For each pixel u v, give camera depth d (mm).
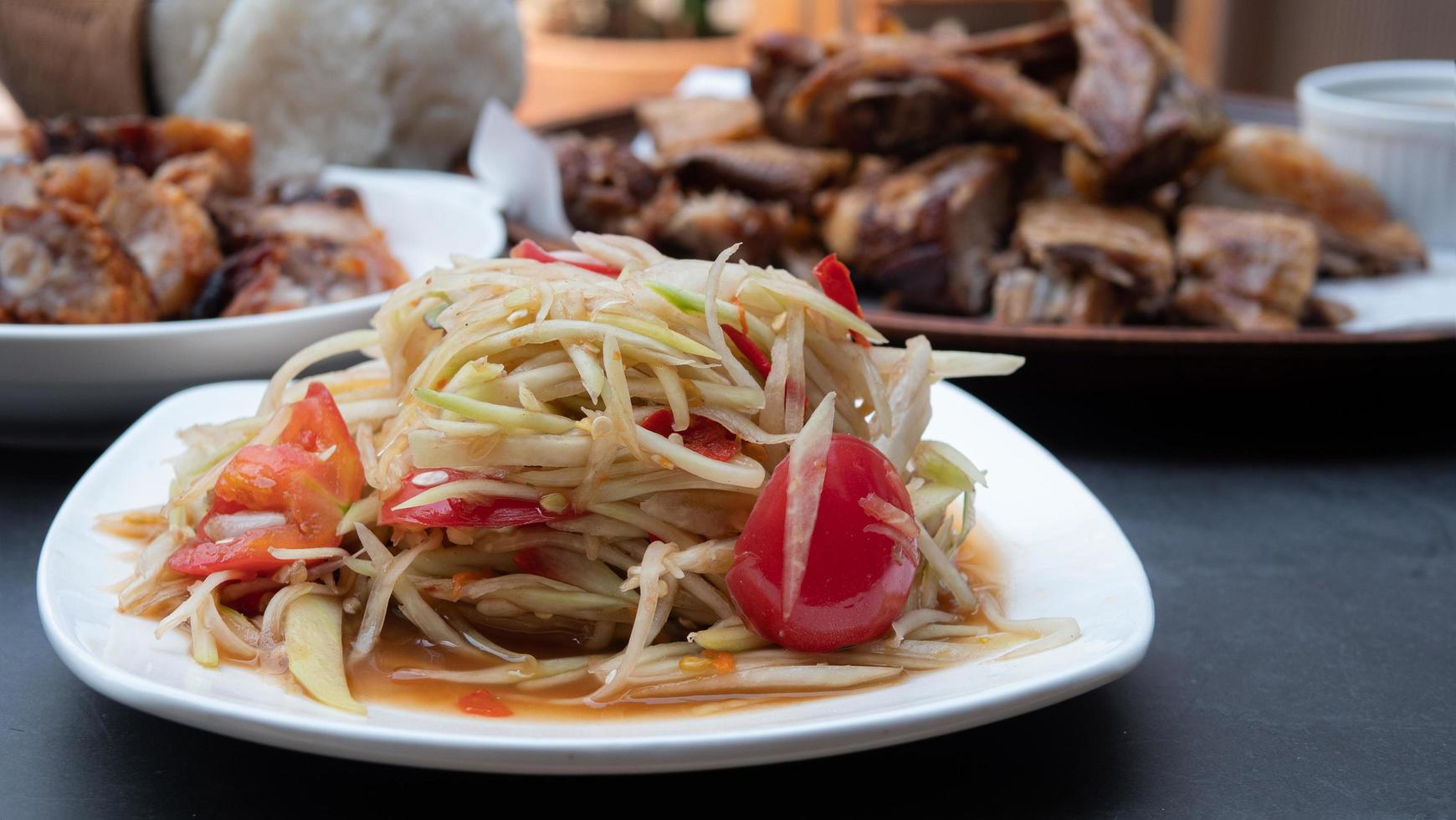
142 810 431
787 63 888
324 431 474
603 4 1882
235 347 578
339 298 652
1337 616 523
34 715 462
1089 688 427
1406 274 803
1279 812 439
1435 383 683
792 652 452
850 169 868
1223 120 844
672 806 435
